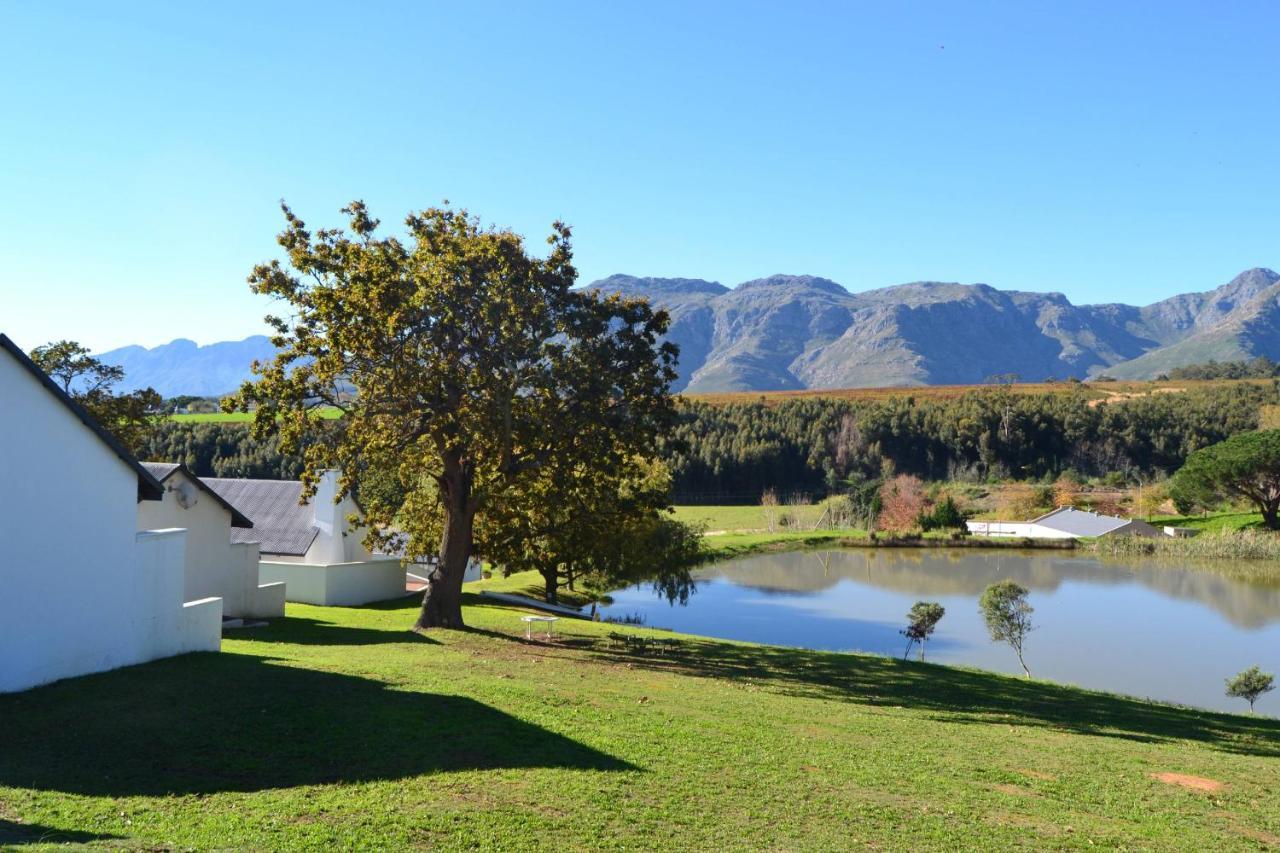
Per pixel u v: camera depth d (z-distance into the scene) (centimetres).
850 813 1282
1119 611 5947
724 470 14038
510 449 2933
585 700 1883
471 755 1380
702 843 1117
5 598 1617
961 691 2691
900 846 1173
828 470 14038
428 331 2781
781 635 4959
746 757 1530
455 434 2788
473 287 2783
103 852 914
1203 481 10769
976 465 14612
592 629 3591
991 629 3994
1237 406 15588
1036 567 8338
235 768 1240
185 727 1396
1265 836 1370
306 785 1194
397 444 2881
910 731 1927
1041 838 1255
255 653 2197
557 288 2939
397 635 2839
